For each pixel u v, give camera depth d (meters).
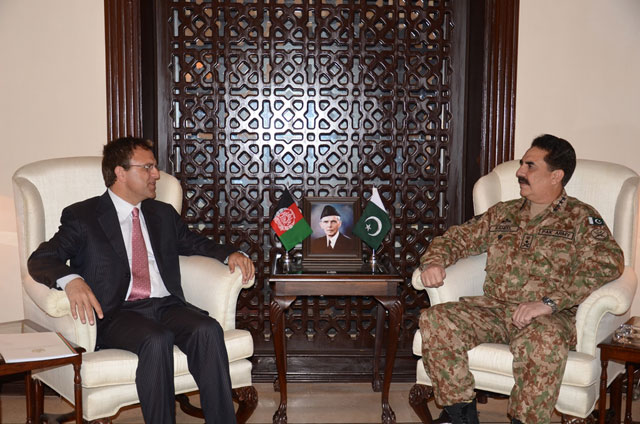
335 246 2.88
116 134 3.15
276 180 3.38
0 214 3.17
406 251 3.41
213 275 2.49
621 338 2.15
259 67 3.28
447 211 3.41
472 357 2.29
